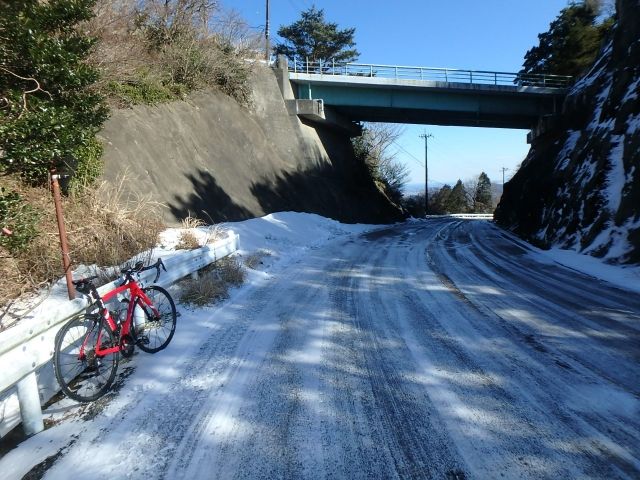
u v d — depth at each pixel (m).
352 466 3.01
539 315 6.55
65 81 7.00
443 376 4.39
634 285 8.84
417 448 3.21
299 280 9.10
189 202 14.03
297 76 29.33
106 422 3.58
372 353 5.00
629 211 11.78
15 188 7.34
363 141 44.06
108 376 4.33
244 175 19.42
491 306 7.07
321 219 21.14
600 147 15.30
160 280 6.42
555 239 15.51
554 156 21.94
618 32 19.89
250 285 8.41
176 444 3.27
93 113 7.86
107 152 11.73
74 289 5.02
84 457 3.13
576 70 34.41
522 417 3.62
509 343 5.32
